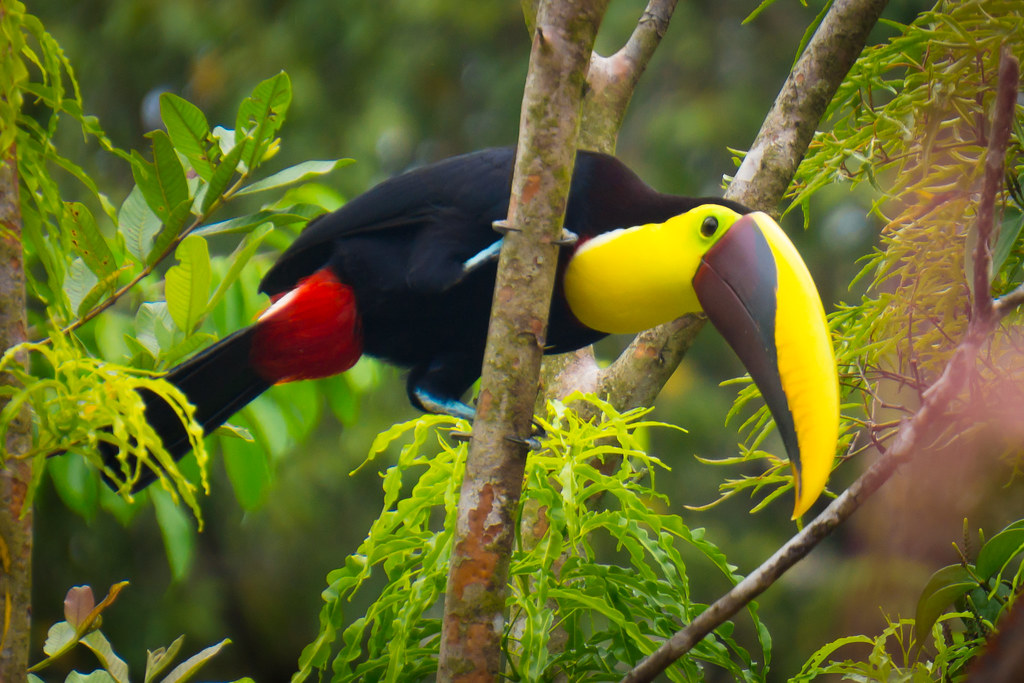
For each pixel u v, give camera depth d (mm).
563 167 3840
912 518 5859
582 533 4211
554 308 5723
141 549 14930
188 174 5336
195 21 16562
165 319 5105
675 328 5820
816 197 14531
